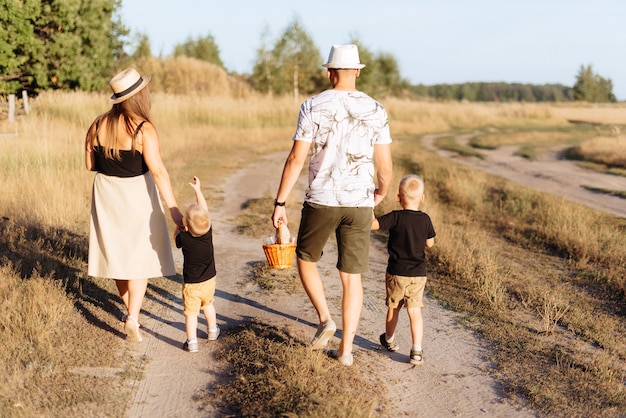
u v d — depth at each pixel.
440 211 11.55
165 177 4.50
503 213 12.02
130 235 4.48
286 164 4.20
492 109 57.41
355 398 3.82
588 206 13.38
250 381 3.96
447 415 3.81
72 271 6.20
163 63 46.47
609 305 6.27
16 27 26.22
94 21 29.98
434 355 4.78
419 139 36.75
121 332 4.86
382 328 5.36
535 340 5.12
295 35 53.16
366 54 52.84
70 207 8.66
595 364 4.54
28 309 4.84
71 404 3.66
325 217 4.14
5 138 14.18
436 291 6.47
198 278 4.53
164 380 4.09
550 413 3.86
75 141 15.06
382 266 7.81
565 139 36.97
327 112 4.08
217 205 11.58
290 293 6.16
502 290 6.40
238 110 33.97
